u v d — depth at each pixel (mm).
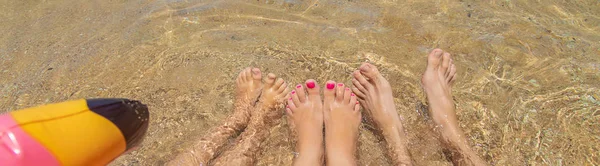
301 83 1452
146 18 1688
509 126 1311
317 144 1285
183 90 1440
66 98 1415
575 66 1462
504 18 1640
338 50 1547
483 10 1674
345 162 1229
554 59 1489
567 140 1268
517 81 1431
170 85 1456
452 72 1421
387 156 1242
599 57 1488
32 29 1658
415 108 1358
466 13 1664
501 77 1444
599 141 1263
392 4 1712
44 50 1572
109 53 1556
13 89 1441
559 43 1537
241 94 1402
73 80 1470
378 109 1339
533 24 1611
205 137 1294
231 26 1649
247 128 1323
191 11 1714
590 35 1563
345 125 1313
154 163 1243
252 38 1601
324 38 1587
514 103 1370
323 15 1681
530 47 1528
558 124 1310
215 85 1454
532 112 1344
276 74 1478
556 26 1603
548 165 1212
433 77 1382
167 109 1386
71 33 1636
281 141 1294
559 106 1354
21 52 1565
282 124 1348
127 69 1504
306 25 1640
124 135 832
